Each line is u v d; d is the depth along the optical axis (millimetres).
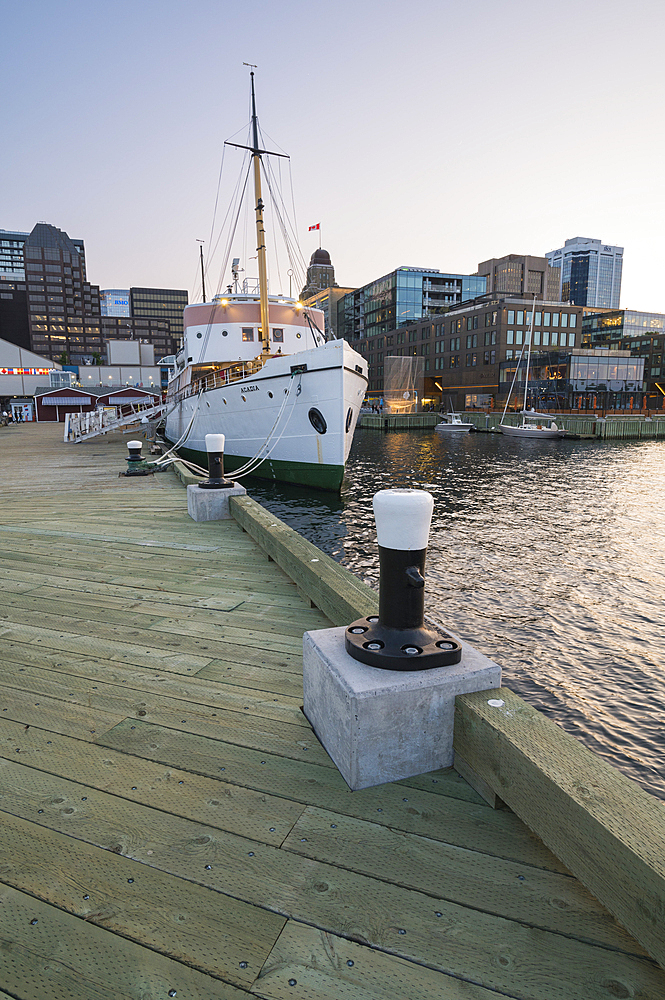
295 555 4414
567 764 1594
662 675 6316
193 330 21141
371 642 2158
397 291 95688
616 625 7852
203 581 4746
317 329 22594
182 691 2830
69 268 156875
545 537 13750
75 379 68875
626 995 1278
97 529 7043
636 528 14867
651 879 1220
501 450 44031
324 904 1541
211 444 7676
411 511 1997
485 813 1898
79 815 1924
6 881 1651
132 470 13852
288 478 18344
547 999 1271
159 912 1529
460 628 7758
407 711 2014
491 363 74688
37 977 1355
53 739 2408
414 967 1354
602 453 41000
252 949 1410
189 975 1350
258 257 19609
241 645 3398
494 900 1547
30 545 6191
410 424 80188
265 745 2330
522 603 8812
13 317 157125
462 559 11617
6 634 3627
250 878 1637
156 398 64688
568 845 1484
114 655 3281
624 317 137375
